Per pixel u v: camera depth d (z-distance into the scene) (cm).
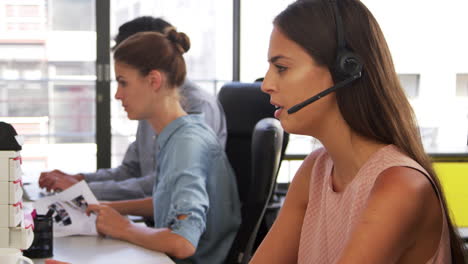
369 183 99
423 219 94
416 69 470
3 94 820
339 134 103
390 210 91
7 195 117
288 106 103
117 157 627
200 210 175
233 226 199
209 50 554
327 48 100
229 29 483
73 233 179
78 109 853
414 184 94
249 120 244
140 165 277
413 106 104
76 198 186
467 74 473
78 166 808
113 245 170
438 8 464
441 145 463
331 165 114
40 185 246
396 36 459
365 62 100
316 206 117
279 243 125
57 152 811
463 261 103
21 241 119
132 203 218
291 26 102
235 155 245
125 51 192
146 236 170
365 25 101
